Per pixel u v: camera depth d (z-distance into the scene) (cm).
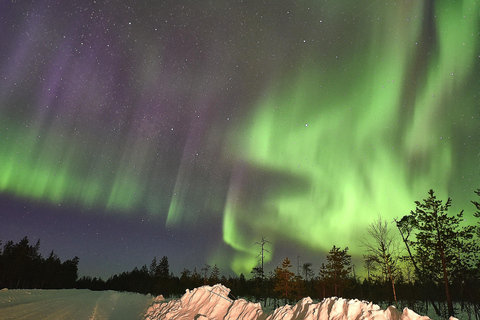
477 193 2566
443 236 2725
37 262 7731
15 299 1503
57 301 1686
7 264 6259
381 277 3097
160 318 841
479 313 2442
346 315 448
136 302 1471
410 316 403
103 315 1172
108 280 10125
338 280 3962
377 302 3466
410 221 2933
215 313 710
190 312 783
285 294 3950
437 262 2755
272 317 552
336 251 4091
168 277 7119
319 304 500
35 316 1073
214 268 6084
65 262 10056
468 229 2636
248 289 5369
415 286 3123
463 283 2636
